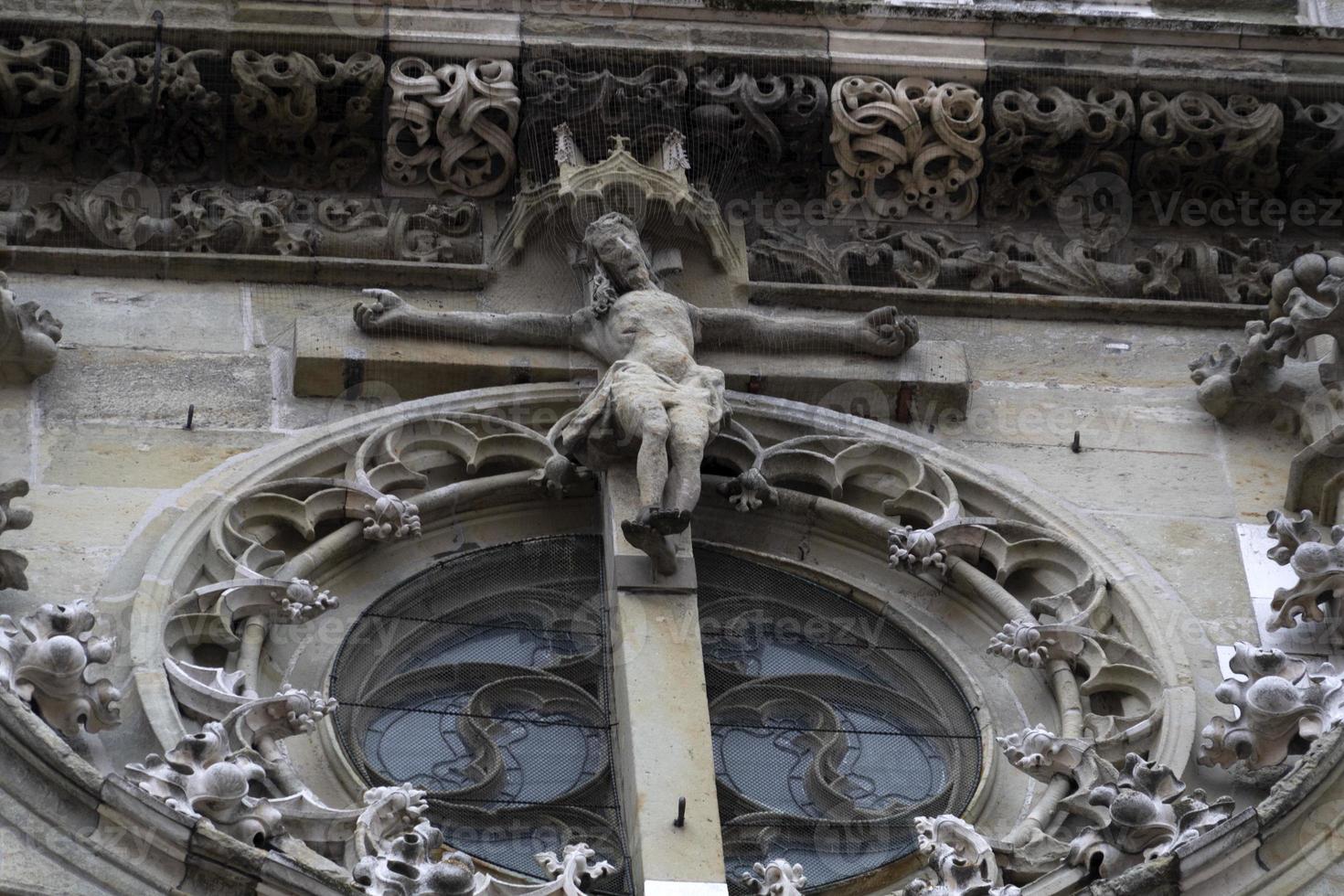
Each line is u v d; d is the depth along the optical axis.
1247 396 18.52
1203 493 18.11
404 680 16.59
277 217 19.03
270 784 15.04
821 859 15.87
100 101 19.22
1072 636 16.69
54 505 16.80
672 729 15.70
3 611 15.89
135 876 13.78
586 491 17.66
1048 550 17.44
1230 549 17.66
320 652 16.52
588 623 17.12
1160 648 16.66
